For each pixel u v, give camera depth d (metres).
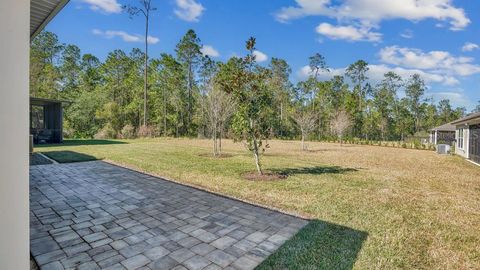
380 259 2.67
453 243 3.15
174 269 2.39
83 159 8.86
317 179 6.56
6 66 1.22
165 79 30.52
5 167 1.23
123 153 10.95
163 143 17.62
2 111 1.21
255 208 4.19
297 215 3.91
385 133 38.22
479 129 10.93
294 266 2.49
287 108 35.78
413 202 4.82
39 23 3.91
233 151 13.12
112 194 4.78
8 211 1.24
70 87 32.44
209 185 5.67
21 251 1.28
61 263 2.44
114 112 25.98
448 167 9.94
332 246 2.92
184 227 3.36
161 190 5.14
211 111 11.69
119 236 3.04
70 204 4.16
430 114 41.62
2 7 1.21
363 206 4.44
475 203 4.87
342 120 23.30
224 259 2.59
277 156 11.62
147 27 26.23
